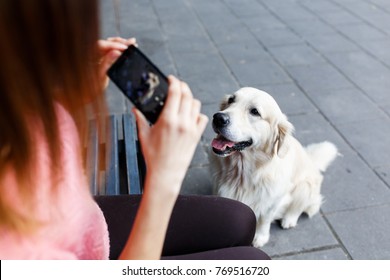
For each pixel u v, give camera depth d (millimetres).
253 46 5465
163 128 812
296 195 2695
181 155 833
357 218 2840
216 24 6164
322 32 5938
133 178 2268
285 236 2740
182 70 4789
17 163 715
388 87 4523
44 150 792
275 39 5688
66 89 713
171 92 815
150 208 854
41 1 593
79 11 638
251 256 1508
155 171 833
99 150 2348
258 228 2689
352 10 6832
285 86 4516
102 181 2186
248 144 2439
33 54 621
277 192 2516
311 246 2650
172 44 5438
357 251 2588
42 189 809
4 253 836
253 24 6203
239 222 1663
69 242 951
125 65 862
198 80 4578
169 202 869
